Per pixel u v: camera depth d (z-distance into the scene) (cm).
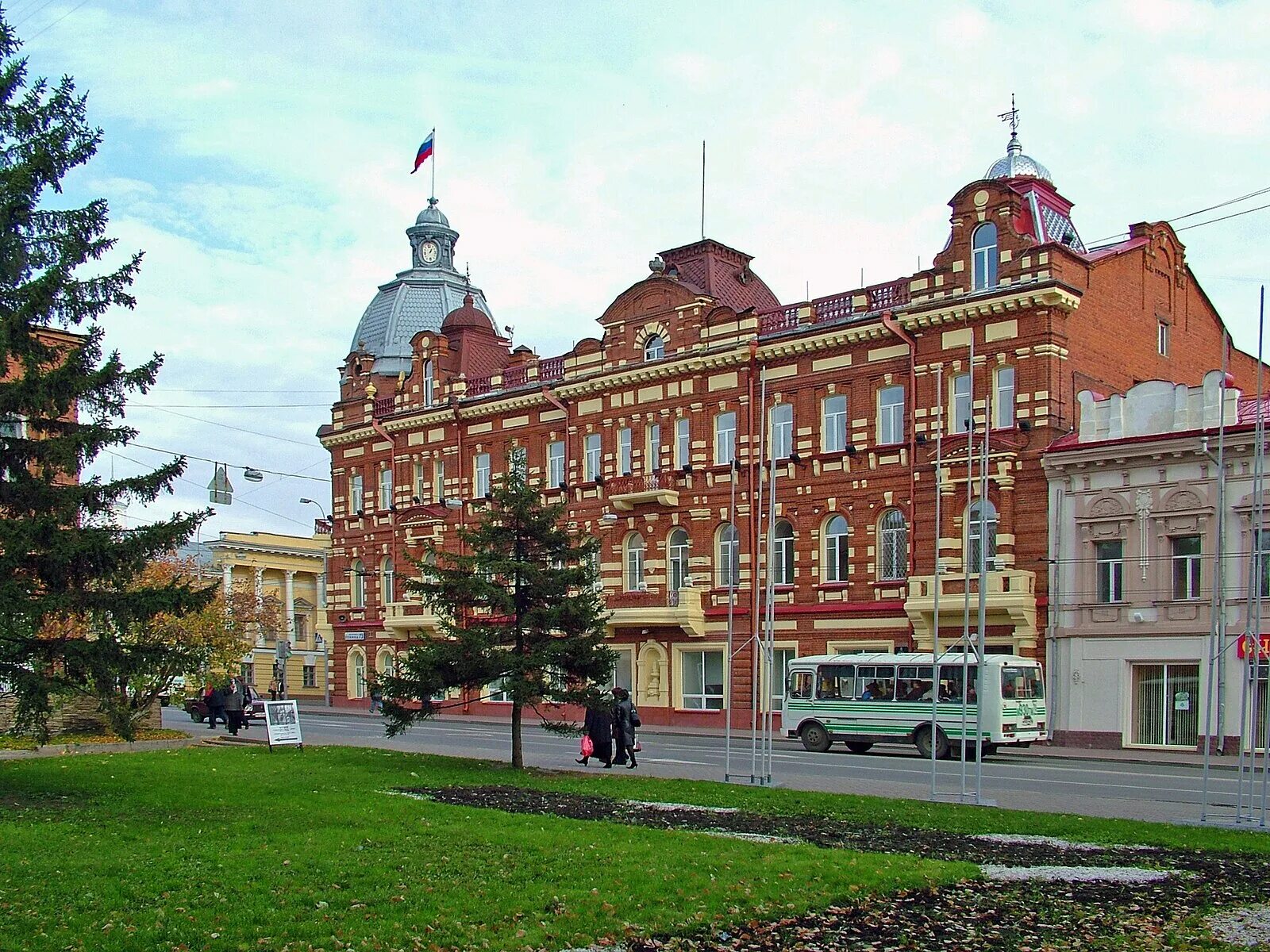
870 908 1519
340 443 7762
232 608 7525
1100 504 4481
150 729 4175
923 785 2967
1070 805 2545
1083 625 4491
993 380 4812
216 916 1406
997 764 3769
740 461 5625
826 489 5303
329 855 1773
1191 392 4325
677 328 5947
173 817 2198
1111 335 5009
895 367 5122
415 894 1523
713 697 5684
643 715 5888
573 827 2117
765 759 2994
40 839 1922
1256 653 2472
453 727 5438
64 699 3456
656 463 6028
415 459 7319
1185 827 2227
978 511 4841
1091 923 1459
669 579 5912
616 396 6191
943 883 1652
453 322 7350
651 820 2269
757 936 1391
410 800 2492
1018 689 4053
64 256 2473
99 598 2439
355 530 7669
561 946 1338
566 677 3362
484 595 3247
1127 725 4356
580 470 6347
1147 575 4356
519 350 6956
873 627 5094
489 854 1800
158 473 2541
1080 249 5344
